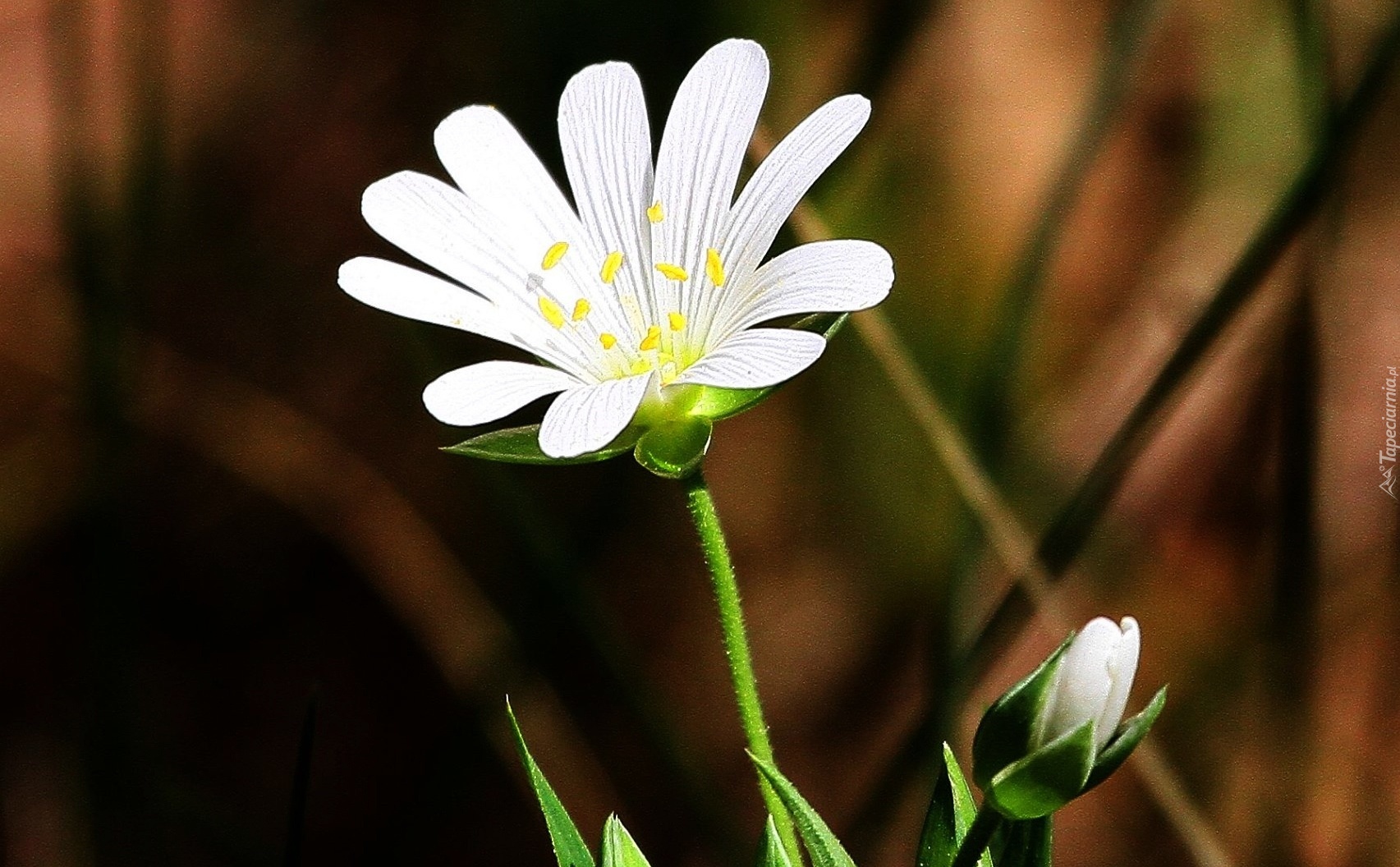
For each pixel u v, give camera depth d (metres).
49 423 0.35
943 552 0.34
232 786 0.33
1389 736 0.31
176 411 0.35
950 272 0.35
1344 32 0.34
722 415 0.26
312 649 0.34
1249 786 0.31
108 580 0.30
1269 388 0.33
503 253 0.26
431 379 0.34
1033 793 0.24
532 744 0.32
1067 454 0.34
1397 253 0.34
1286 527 0.30
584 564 0.32
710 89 0.26
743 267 0.26
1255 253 0.29
